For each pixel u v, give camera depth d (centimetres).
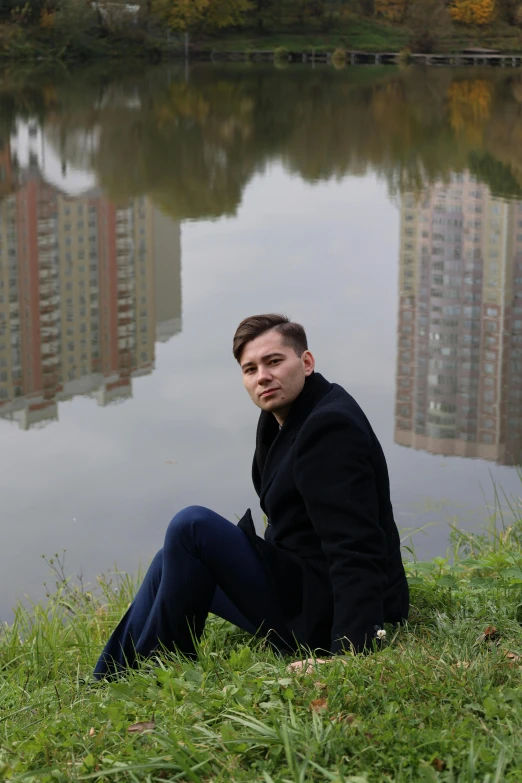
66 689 297
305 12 7138
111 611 430
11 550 554
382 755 202
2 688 312
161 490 645
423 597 325
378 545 264
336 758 203
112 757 215
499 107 3988
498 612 300
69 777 211
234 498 627
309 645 276
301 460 268
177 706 240
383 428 738
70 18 6338
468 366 883
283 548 284
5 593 497
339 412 267
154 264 1540
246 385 283
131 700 252
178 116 3928
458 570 379
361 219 1786
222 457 707
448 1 6856
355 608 259
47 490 650
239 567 280
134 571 519
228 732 216
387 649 254
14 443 772
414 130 3328
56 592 478
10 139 3241
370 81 5303
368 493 265
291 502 279
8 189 2305
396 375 874
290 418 278
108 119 3844
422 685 232
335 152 2875
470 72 5891
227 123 3681
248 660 273
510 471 627
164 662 283
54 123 3697
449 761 196
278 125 3588
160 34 6744
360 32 7100
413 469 638
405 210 1833
